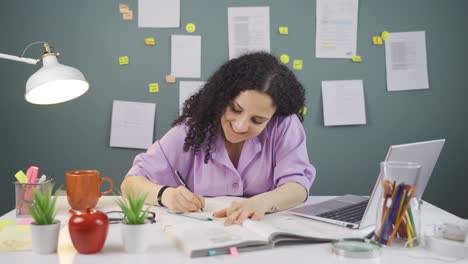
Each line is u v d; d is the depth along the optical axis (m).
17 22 2.41
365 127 2.58
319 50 2.53
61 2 2.42
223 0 2.48
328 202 1.42
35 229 0.95
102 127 2.48
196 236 1.02
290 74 1.46
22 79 2.42
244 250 0.98
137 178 1.47
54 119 2.45
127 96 2.48
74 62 2.44
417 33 2.56
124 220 0.99
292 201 1.37
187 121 1.55
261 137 1.55
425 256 0.97
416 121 2.59
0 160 2.44
